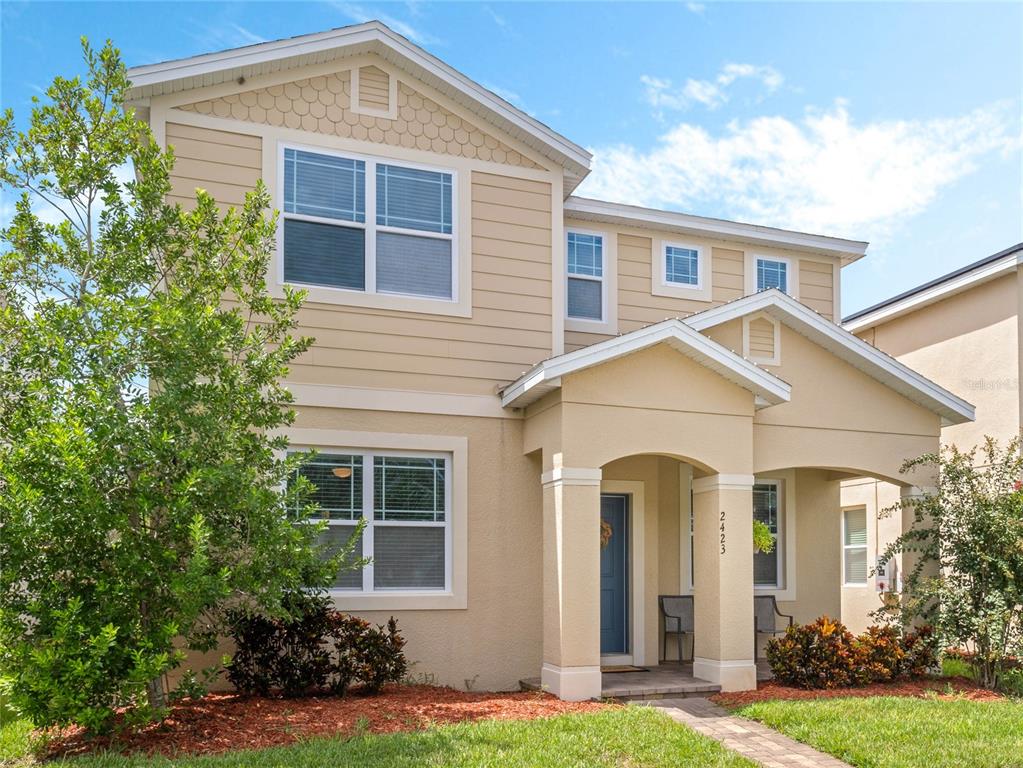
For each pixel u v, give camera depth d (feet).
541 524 38.52
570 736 26.23
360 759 23.52
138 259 28.94
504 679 37.06
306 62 37.01
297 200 36.58
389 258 37.73
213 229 30.42
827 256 50.78
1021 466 38.88
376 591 36.06
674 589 44.80
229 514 27.30
